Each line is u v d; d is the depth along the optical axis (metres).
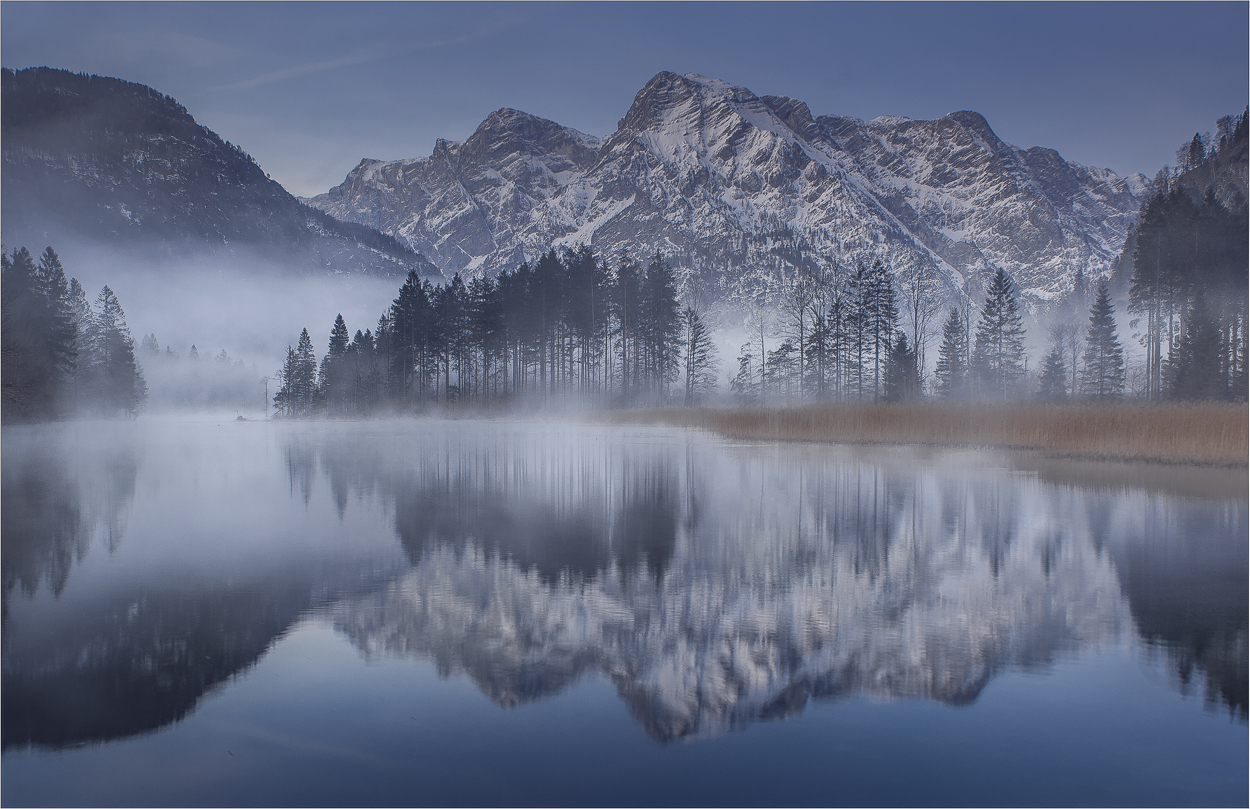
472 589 8.92
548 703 5.75
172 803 4.44
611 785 4.59
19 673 6.36
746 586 9.07
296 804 4.40
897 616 7.86
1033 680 6.18
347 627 7.50
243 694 5.92
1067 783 4.62
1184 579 9.44
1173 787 4.56
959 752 4.99
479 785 4.60
